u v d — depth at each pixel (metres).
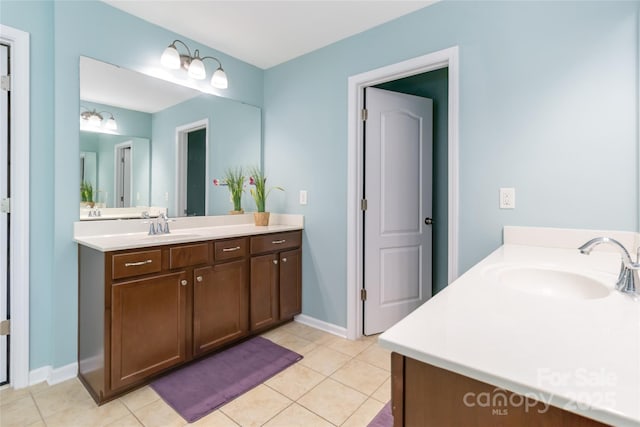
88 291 1.89
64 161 1.98
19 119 1.85
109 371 1.73
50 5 1.95
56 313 1.95
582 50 1.62
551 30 1.70
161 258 1.93
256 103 3.10
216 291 2.24
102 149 2.13
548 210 1.72
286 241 2.74
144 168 2.35
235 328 2.36
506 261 1.36
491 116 1.89
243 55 2.85
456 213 2.01
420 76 3.06
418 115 2.80
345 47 2.56
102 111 2.13
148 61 2.34
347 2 2.10
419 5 2.12
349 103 2.54
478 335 0.65
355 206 2.56
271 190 3.12
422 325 0.70
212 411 1.71
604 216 1.58
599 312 0.77
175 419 1.64
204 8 2.17
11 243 1.88
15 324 1.88
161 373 2.04
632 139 1.51
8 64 1.85
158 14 2.25
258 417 1.66
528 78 1.77
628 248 1.51
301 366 2.16
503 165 1.85
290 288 2.79
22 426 1.58
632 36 1.50
